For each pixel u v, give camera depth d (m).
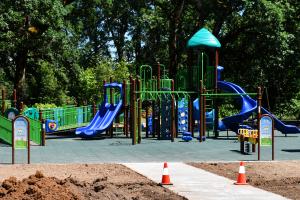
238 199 10.87
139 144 27.16
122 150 23.75
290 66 43.41
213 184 12.87
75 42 50.97
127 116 33.44
